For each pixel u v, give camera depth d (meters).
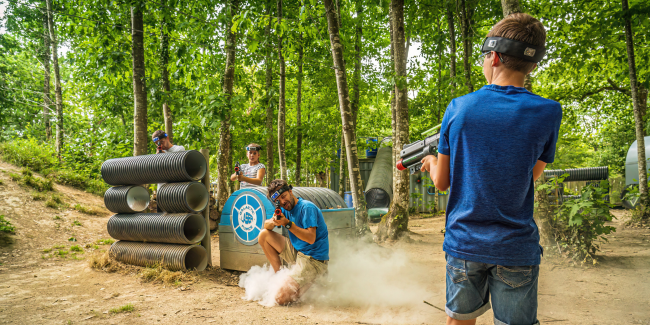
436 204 15.48
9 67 19.80
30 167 11.61
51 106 19.80
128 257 5.50
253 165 6.80
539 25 1.46
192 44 10.50
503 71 1.51
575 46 10.01
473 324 1.52
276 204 4.07
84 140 15.55
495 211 1.40
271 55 11.06
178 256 5.03
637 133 9.21
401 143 8.19
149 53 11.53
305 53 13.58
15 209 8.11
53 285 4.62
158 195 5.36
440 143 1.57
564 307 3.54
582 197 5.32
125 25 11.02
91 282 4.75
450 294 1.54
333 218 5.53
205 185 5.61
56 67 16.16
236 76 11.57
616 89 15.68
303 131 15.79
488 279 1.48
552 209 5.65
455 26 13.06
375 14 12.74
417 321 3.34
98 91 14.51
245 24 9.08
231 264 5.29
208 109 9.71
